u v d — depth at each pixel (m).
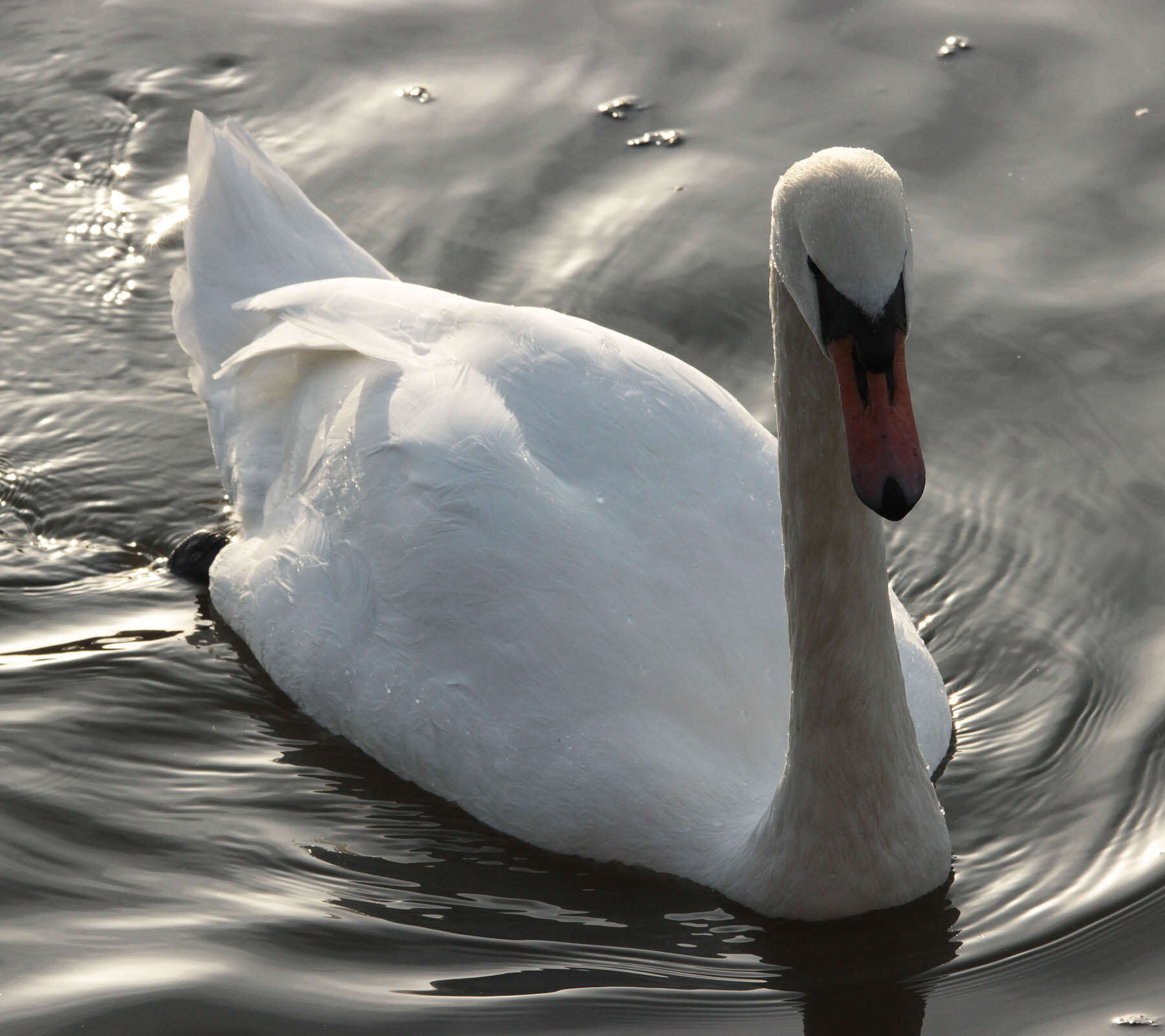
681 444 11.89
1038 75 18.33
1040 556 13.72
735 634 11.34
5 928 10.42
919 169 17.34
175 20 19.94
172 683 12.99
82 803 11.70
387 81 19.05
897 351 8.42
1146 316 15.57
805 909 10.35
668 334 16.00
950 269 16.23
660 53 19.14
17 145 18.45
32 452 15.37
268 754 12.29
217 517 14.85
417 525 11.80
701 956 10.28
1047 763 11.85
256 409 13.97
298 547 12.69
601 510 11.62
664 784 10.93
